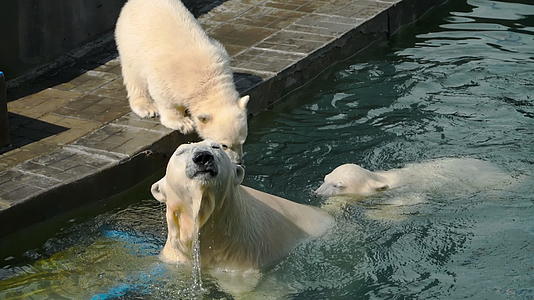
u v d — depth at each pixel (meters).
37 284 8.76
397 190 10.20
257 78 12.73
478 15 15.95
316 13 15.26
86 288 8.62
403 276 8.60
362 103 12.65
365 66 13.98
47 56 13.61
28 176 10.19
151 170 11.06
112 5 14.81
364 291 8.37
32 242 9.70
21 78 13.09
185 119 11.54
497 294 8.23
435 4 16.39
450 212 9.75
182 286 8.41
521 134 11.53
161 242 9.48
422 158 11.02
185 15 11.90
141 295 8.35
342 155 11.25
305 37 14.23
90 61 13.72
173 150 11.36
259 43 14.08
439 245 9.14
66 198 10.03
